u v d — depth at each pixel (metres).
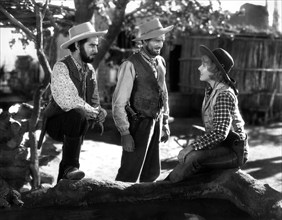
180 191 5.17
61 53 12.86
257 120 15.99
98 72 15.73
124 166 6.34
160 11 12.65
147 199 5.12
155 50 6.12
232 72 16.16
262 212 4.62
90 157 9.53
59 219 4.73
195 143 4.99
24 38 9.77
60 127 5.48
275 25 16.81
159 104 6.30
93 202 5.05
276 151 10.93
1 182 5.34
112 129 11.44
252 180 4.93
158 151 6.57
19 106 7.42
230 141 5.18
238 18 16.17
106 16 11.35
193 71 17.45
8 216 4.80
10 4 6.80
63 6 8.16
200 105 17.06
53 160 8.19
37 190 5.11
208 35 16.38
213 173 5.28
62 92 5.27
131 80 6.12
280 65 16.47
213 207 4.96
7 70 15.99
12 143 6.34
